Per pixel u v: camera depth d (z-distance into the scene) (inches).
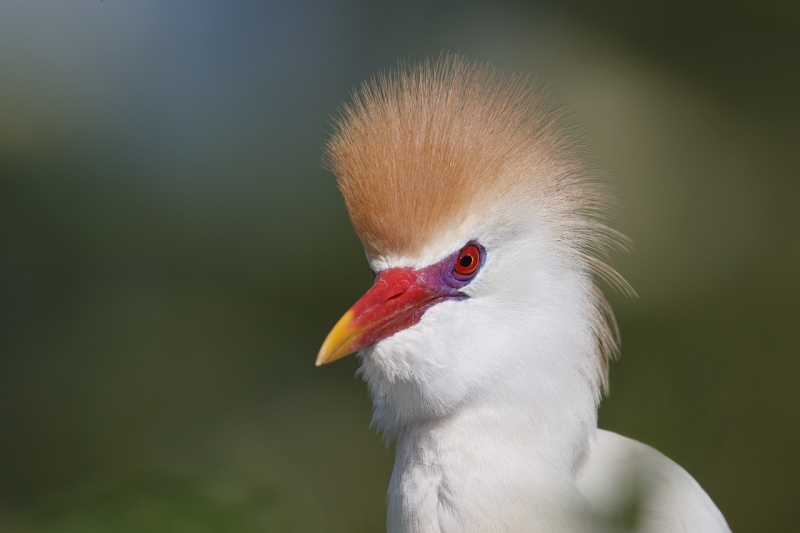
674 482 114.3
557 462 113.3
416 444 113.8
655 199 137.6
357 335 113.3
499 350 113.3
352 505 122.2
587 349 113.7
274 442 123.3
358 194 113.8
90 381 126.5
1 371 126.5
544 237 113.7
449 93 113.9
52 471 122.8
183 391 126.2
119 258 138.7
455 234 113.3
